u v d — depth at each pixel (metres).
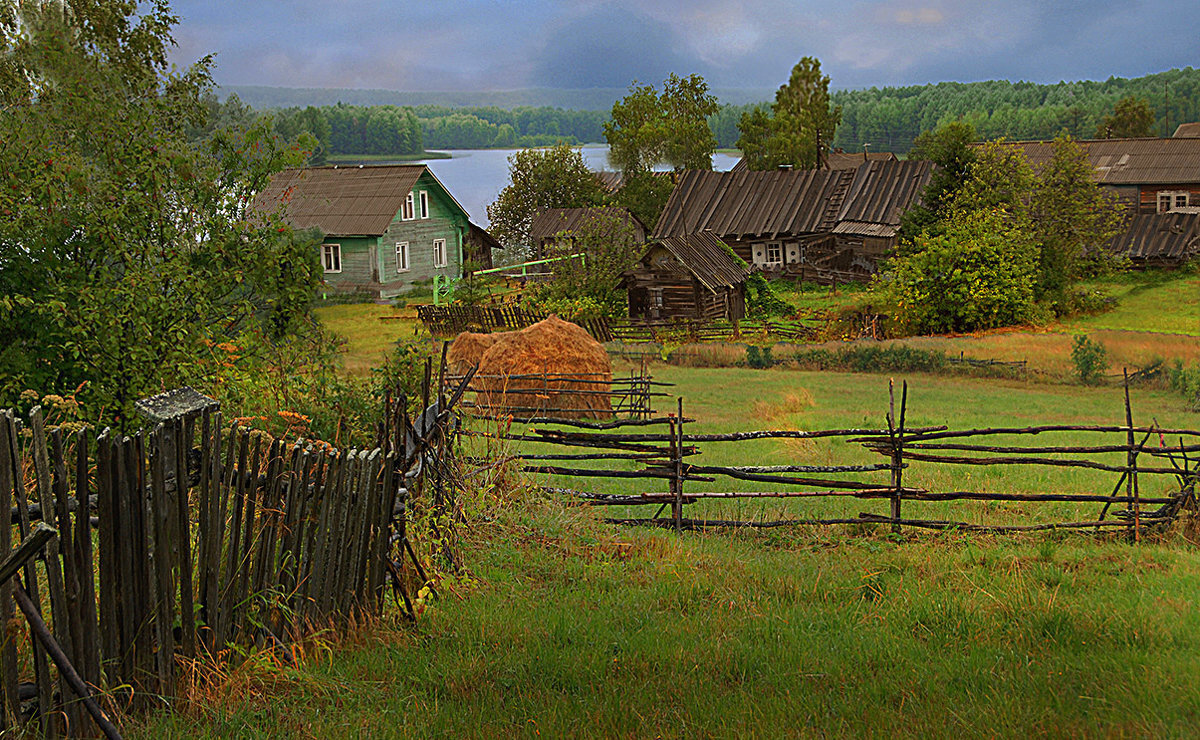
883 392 25.73
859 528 9.84
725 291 46.31
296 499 5.27
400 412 6.56
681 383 27.75
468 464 9.09
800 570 8.11
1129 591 7.43
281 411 10.30
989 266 38.34
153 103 13.15
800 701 5.08
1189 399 24.14
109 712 4.33
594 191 76.69
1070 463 9.93
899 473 9.86
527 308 39.34
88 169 11.40
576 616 6.58
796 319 42.88
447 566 7.32
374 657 5.52
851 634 6.32
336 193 49.78
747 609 6.91
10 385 9.62
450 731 4.62
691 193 61.88
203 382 11.01
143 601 4.52
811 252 57.00
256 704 4.76
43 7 14.32
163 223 11.75
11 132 11.24
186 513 4.70
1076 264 48.47
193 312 11.45
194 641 4.80
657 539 8.95
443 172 198.62
